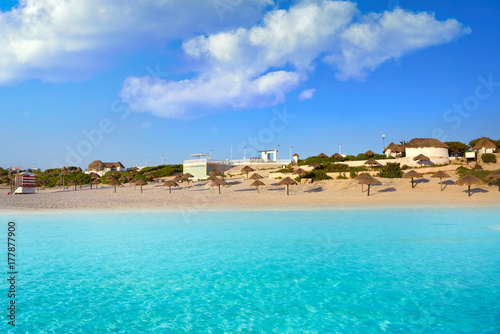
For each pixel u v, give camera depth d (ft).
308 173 162.09
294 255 41.78
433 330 21.93
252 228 61.93
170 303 26.73
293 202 107.96
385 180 138.72
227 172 228.84
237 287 30.35
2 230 60.64
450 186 124.47
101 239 52.26
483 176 128.36
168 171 237.45
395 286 30.17
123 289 29.91
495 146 170.60
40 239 52.29
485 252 42.55
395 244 47.47
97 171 303.27
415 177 139.44
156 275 33.91
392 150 194.08
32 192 155.53
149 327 22.53
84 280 32.35
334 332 21.68
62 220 73.26
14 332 21.61
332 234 55.47
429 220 69.21
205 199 118.42
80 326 22.63
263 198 118.83
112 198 123.95
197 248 45.85
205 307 25.89
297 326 22.63
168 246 47.16
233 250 44.65
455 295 27.91
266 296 28.14
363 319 23.66
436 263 37.52
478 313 24.41
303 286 30.45
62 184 206.49
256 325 22.82
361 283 31.07
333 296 27.96
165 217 78.13
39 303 26.61
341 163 174.19
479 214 77.30
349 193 126.00
